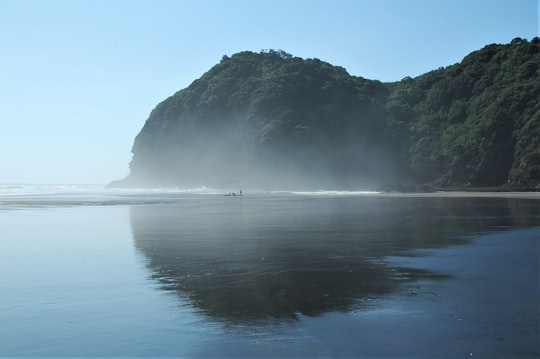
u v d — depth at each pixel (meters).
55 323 8.31
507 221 24.98
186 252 15.92
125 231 22.44
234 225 24.70
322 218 28.44
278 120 105.00
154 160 125.56
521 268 12.55
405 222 25.34
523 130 82.19
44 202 51.53
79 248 17.09
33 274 12.43
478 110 96.19
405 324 8.03
